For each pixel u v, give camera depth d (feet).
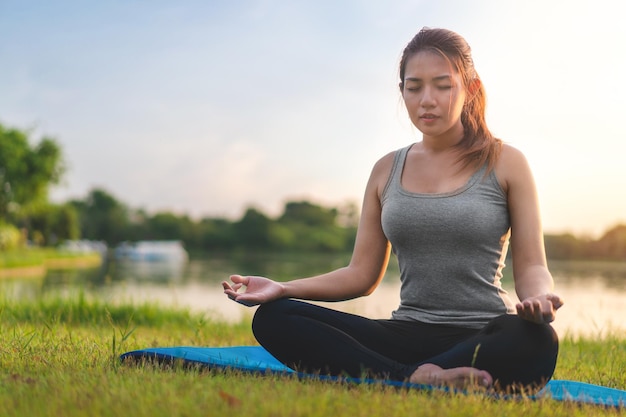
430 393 7.11
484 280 8.20
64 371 8.02
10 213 137.59
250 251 272.72
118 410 6.02
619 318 29.68
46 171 129.39
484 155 8.34
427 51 8.26
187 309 23.95
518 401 7.10
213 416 5.91
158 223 279.08
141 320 21.90
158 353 8.55
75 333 13.66
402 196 8.50
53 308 21.67
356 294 9.06
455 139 8.55
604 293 48.08
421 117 8.29
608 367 11.78
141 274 81.35
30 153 129.18
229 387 7.05
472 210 8.11
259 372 8.14
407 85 8.41
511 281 65.92
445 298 8.27
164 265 116.67
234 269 101.09
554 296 7.02
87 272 85.10
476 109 8.59
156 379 7.32
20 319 19.27
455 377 7.27
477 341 7.45
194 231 276.21
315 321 8.09
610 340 17.42
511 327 7.38
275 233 273.75
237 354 9.57
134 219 286.46
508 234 8.44
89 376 7.60
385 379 7.66
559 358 13.15
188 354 8.71
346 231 282.97
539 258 8.11
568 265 114.93
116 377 7.41
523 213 8.23
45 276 73.72
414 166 8.70
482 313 8.17
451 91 8.20
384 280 68.59
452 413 6.30
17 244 138.72
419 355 8.25
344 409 6.26
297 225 283.18
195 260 157.38
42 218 195.21
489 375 7.29
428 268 8.30
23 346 10.07
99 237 274.36
